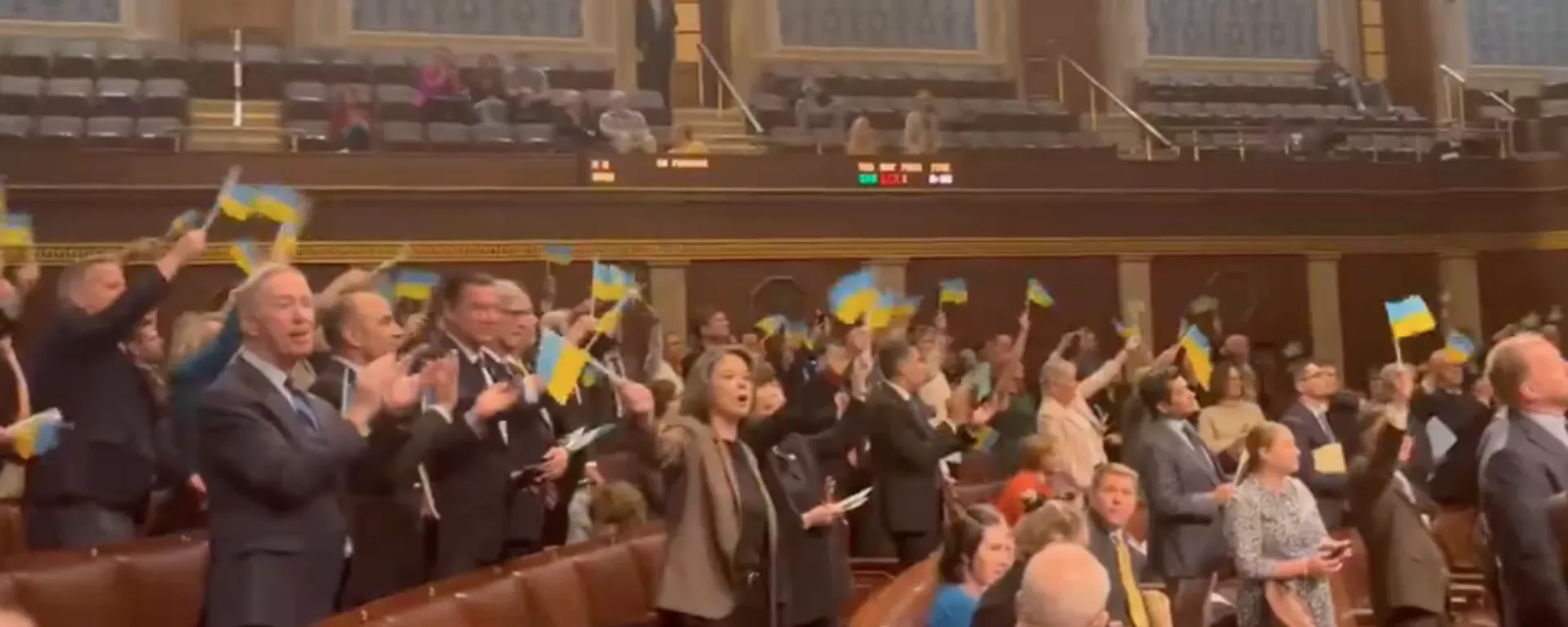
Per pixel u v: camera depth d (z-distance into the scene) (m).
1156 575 4.61
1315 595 3.94
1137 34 12.38
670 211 8.41
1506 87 13.12
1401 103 12.89
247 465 2.67
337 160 7.80
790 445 3.68
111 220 7.39
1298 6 12.90
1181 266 9.45
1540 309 10.03
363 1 10.72
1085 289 9.22
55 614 3.15
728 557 3.31
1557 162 10.06
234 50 9.91
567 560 3.79
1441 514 5.39
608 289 4.95
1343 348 9.73
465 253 8.02
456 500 3.56
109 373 3.59
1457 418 5.83
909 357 4.83
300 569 2.71
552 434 3.95
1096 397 8.09
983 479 6.14
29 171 7.24
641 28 10.97
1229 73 12.62
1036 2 12.22
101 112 9.05
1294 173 9.66
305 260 7.71
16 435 3.33
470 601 3.26
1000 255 9.04
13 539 3.88
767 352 7.33
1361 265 9.82
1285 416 5.32
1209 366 5.76
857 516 5.07
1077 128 11.39
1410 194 9.89
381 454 3.19
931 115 10.04
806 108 10.66
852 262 8.74
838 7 11.89
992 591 2.90
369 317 3.29
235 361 2.79
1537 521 2.99
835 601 3.58
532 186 8.14
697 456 3.36
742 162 8.54
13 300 4.65
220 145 8.91
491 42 11.05
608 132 9.20
